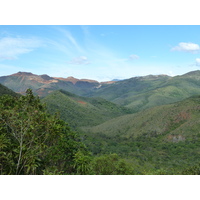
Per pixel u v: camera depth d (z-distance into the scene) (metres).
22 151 25.36
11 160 23.89
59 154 29.72
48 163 29.17
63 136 33.69
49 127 29.41
